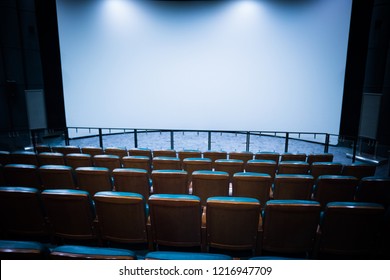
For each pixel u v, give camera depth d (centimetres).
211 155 546
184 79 1041
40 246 152
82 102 1051
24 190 263
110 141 998
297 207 234
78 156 461
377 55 798
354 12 889
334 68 937
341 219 236
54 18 995
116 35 1022
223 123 1062
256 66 1006
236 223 246
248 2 973
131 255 146
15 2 888
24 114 948
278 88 1009
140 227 264
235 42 1001
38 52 952
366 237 242
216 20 995
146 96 1060
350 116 966
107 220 264
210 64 1023
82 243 292
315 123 996
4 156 501
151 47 1027
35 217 277
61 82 1047
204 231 261
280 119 1028
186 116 1068
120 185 366
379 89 812
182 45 1020
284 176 341
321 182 338
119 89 1055
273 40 982
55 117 1066
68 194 255
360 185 336
